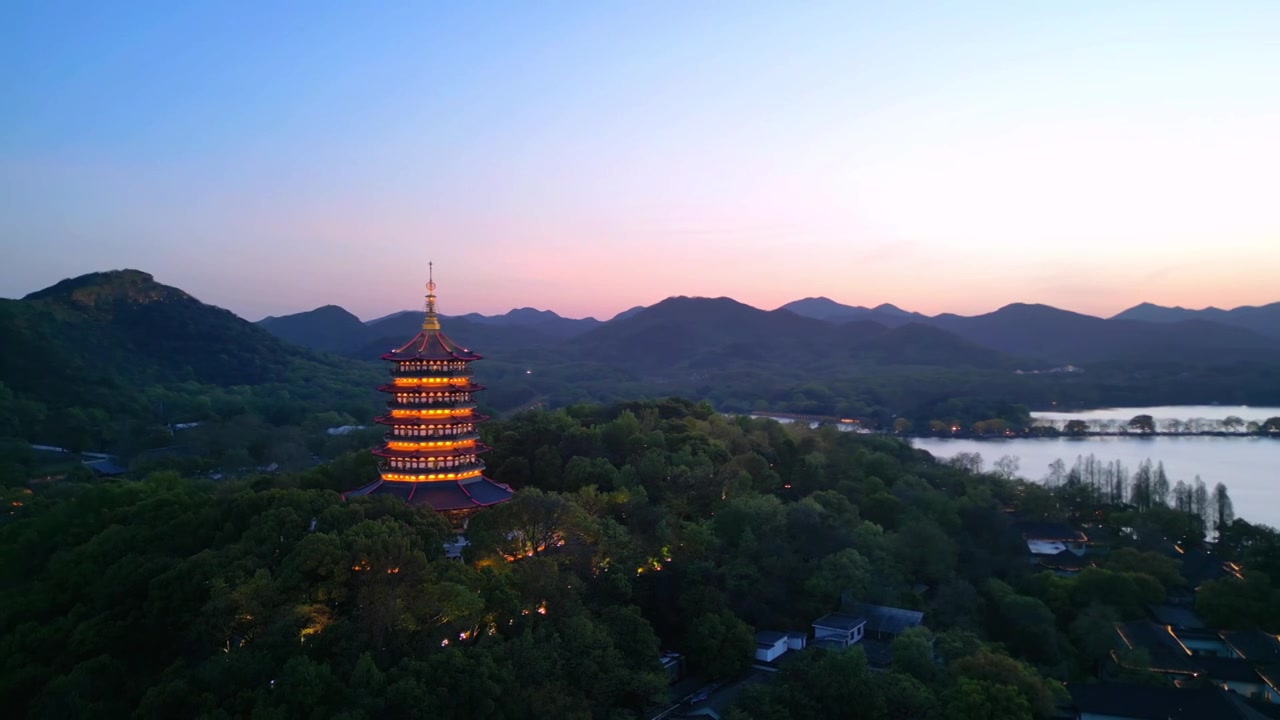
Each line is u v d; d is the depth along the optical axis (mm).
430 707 77250
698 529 128625
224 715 72250
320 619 84938
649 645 100500
